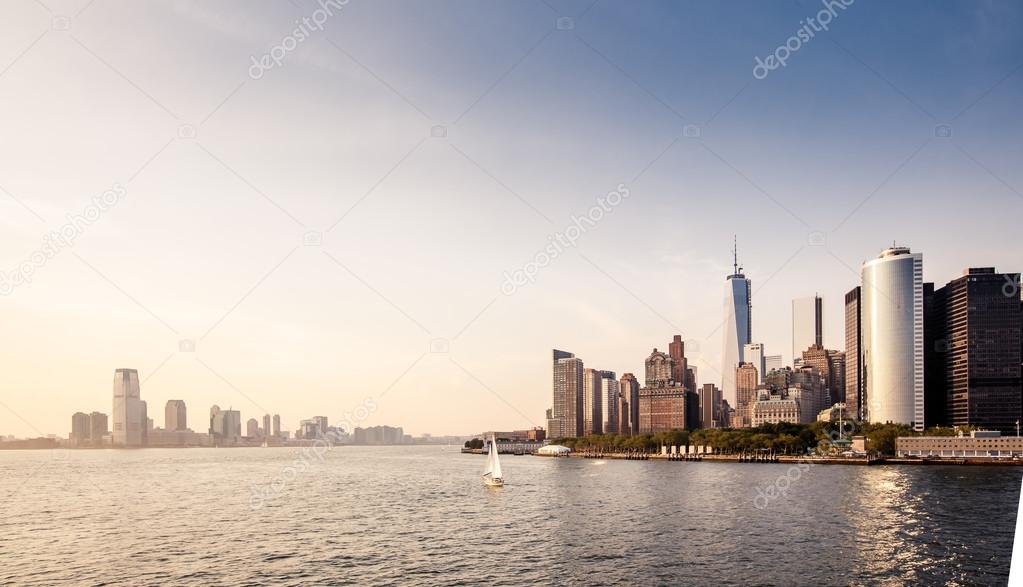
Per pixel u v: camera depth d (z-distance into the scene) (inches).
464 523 4859.7
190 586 3085.6
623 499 6373.0
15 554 3784.5
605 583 3088.1
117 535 4387.3
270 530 4576.8
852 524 4569.4
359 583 3120.1
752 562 3449.8
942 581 3105.3
